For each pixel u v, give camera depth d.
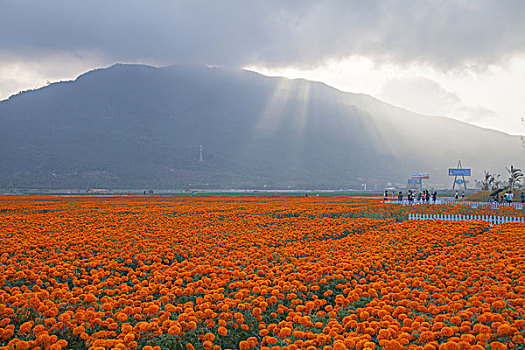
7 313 9.09
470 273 11.90
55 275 11.96
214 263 13.48
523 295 9.83
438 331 8.14
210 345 8.14
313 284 11.31
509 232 17.88
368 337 8.00
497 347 7.43
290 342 8.08
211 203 43.41
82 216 25.53
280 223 23.08
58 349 7.75
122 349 7.76
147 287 10.84
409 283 11.15
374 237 17.91
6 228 19.56
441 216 28.92
